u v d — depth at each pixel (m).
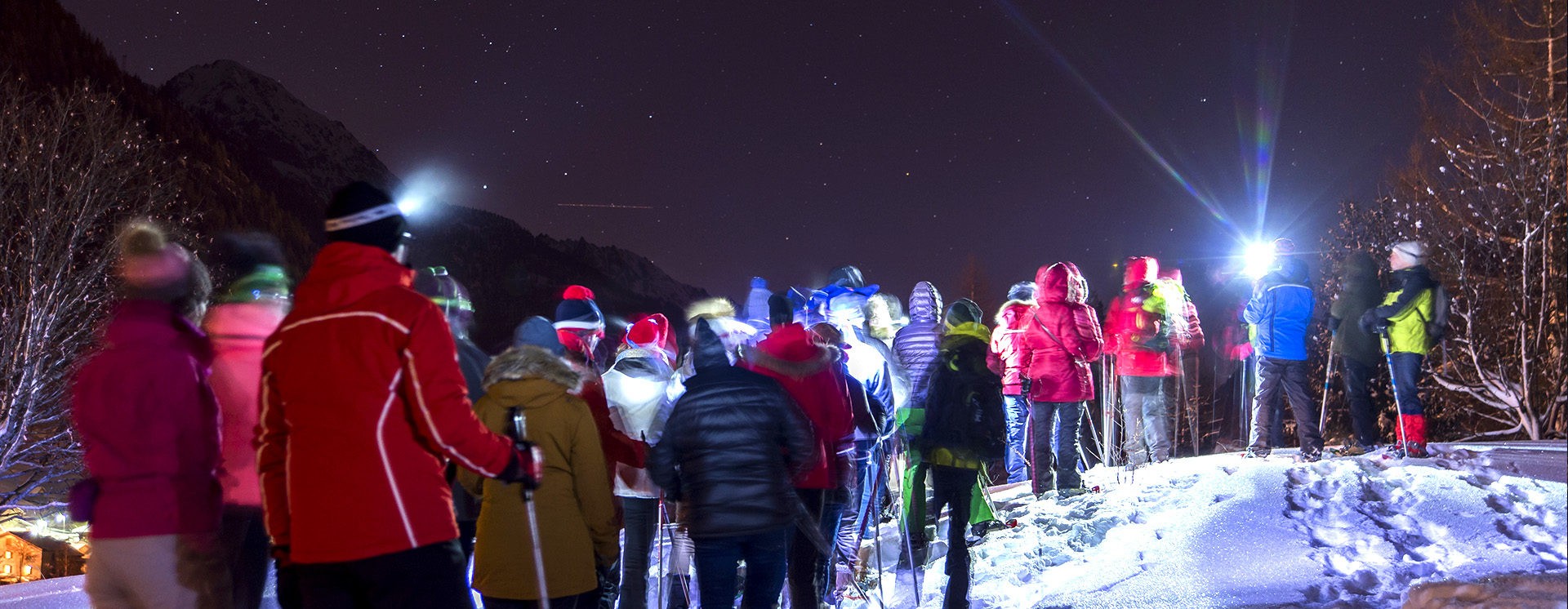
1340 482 6.94
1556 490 6.43
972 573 6.05
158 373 3.52
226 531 4.18
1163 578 5.58
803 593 5.25
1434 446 8.62
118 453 3.48
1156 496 7.51
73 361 22.53
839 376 5.61
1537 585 4.31
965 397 5.43
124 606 3.53
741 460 4.38
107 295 23.47
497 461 3.13
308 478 2.96
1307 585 5.18
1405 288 8.10
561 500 4.04
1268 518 6.35
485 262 95.19
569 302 5.53
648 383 5.28
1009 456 9.17
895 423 6.75
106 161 25.09
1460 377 20.30
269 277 4.31
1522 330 18.81
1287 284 8.44
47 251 23.41
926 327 7.46
